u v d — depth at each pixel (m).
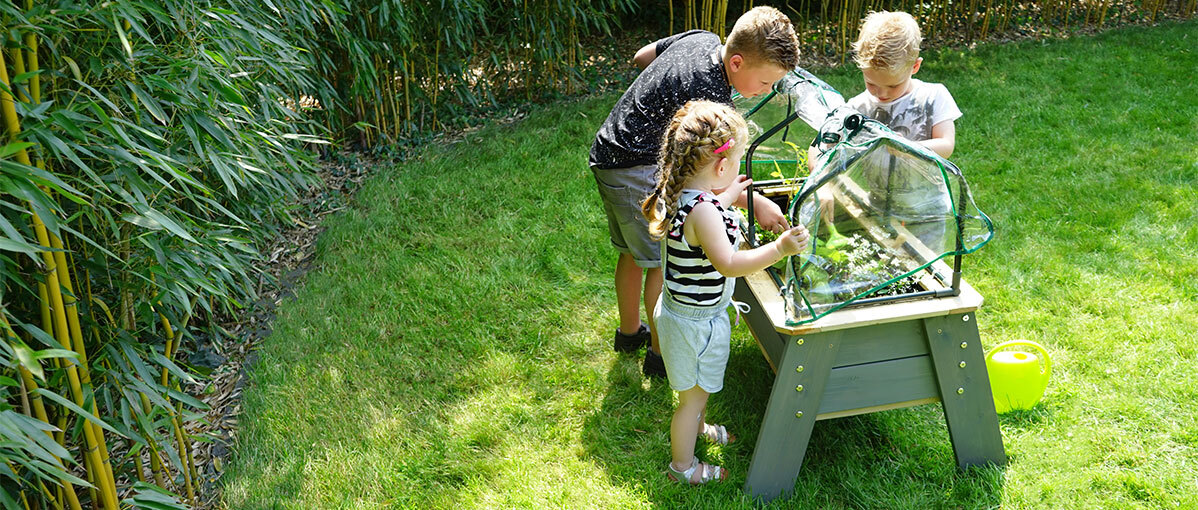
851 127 1.99
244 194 3.25
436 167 4.70
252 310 3.51
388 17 4.40
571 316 3.36
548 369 3.04
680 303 2.19
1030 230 3.75
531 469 2.58
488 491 2.51
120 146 1.85
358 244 3.95
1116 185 4.11
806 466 2.52
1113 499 2.31
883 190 1.99
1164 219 3.76
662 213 2.22
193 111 2.13
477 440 2.72
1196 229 3.63
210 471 2.66
